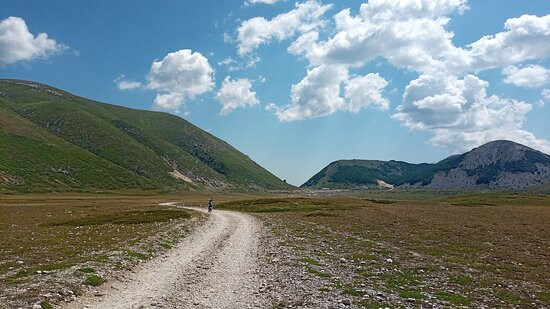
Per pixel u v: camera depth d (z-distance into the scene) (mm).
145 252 34250
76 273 24312
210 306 19312
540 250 37562
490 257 33719
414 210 96812
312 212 91625
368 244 41188
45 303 18172
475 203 138500
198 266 29844
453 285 23797
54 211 90750
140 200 173750
